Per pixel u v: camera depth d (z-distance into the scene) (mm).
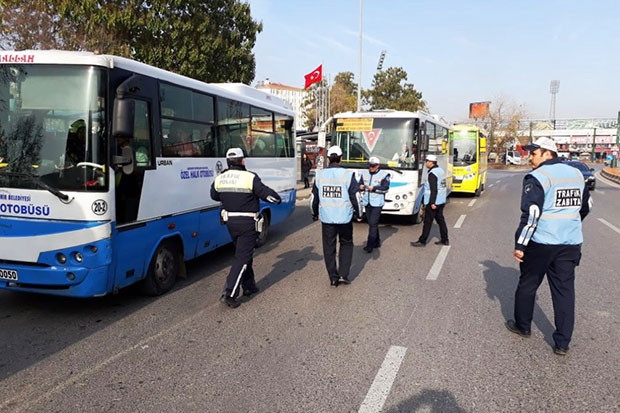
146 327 4840
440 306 5520
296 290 6156
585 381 3709
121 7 16906
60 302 5625
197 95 6609
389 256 8266
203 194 6836
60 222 4656
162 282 5992
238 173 5418
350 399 3416
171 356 4141
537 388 3596
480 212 14625
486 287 6312
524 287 4500
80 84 4672
